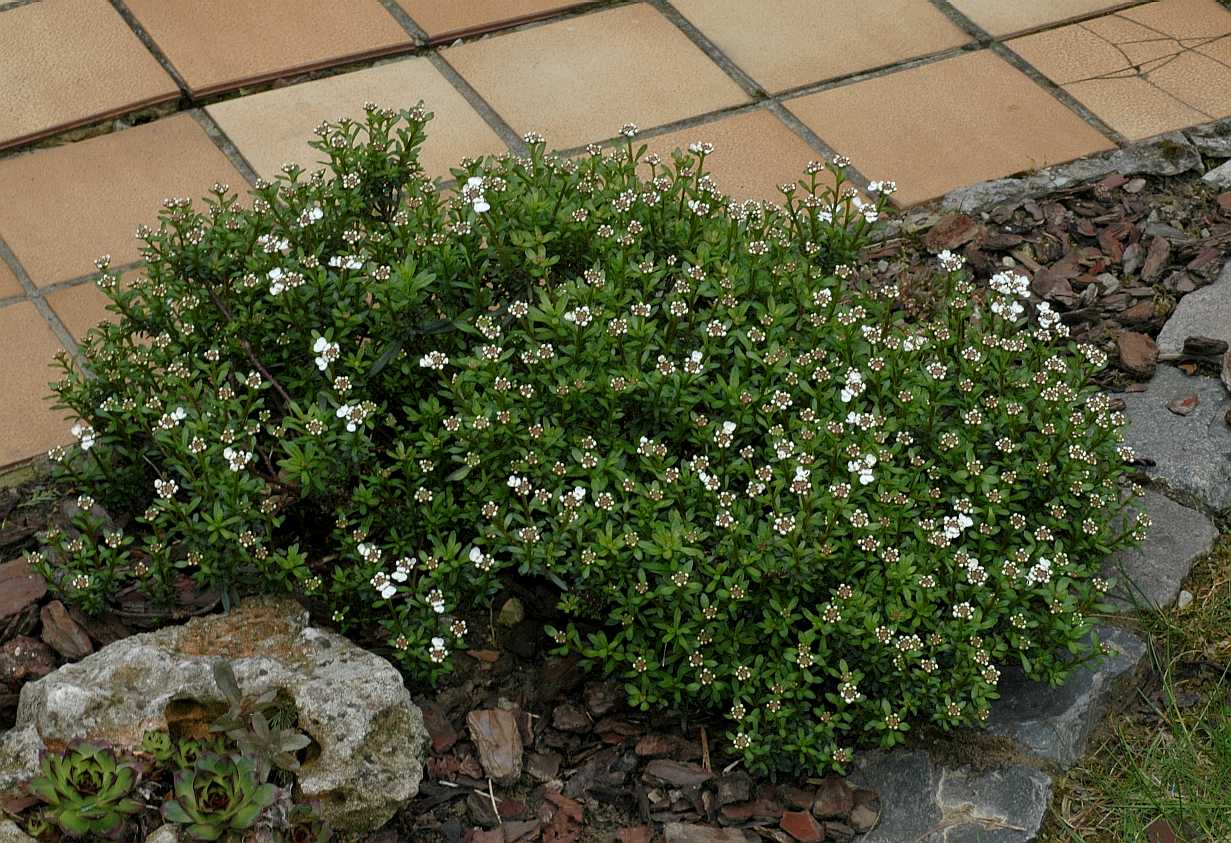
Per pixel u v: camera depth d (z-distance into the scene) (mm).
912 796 1771
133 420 1843
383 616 1823
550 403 1809
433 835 1750
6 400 1992
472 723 1795
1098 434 1844
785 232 1934
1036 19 2428
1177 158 2232
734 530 1736
